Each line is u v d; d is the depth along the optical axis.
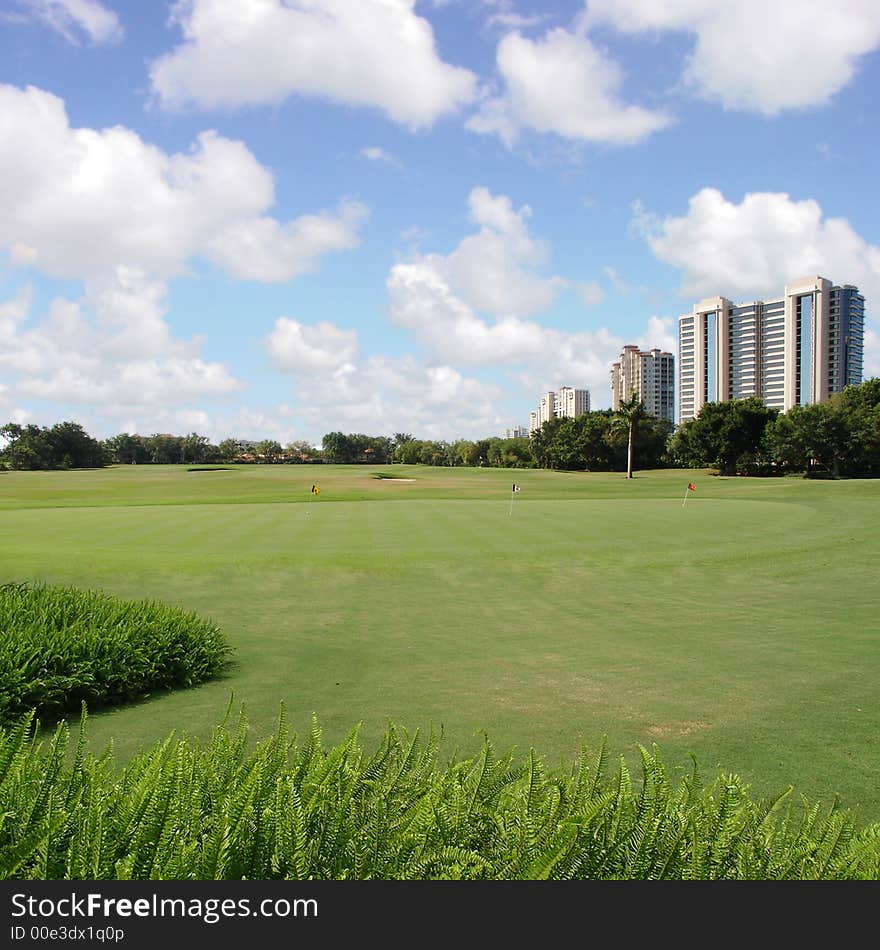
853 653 9.27
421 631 10.66
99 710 7.23
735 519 25.17
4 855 2.40
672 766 5.68
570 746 6.14
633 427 80.12
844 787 5.30
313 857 2.45
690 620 11.31
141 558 15.68
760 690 7.73
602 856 2.49
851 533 20.44
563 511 29.34
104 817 2.65
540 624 11.09
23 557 15.38
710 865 2.47
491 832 2.76
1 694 6.46
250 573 14.54
